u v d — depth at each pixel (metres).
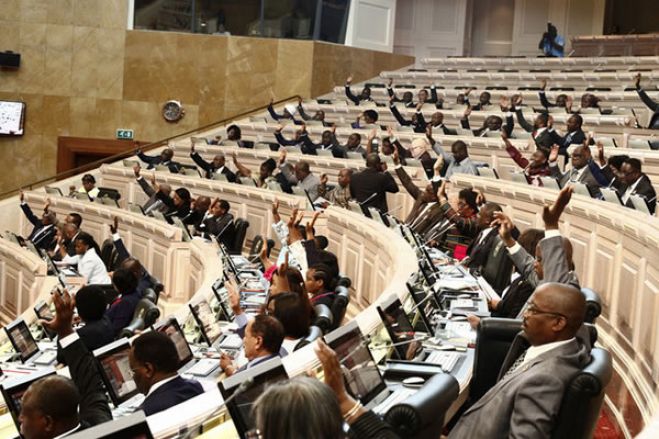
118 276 10.37
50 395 4.56
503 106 18.47
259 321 5.83
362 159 16.88
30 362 8.83
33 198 21.42
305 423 2.69
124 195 21.45
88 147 27.42
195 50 27.44
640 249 8.00
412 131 18.88
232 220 14.84
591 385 4.20
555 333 4.48
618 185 11.57
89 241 14.09
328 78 27.80
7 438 5.57
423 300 7.13
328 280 8.77
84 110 27.39
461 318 7.39
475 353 5.71
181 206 16.81
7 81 27.27
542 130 15.48
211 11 27.55
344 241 12.50
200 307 8.53
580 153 12.13
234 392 3.95
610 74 23.69
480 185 12.82
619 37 26.81
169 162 20.86
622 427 7.18
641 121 20.42
